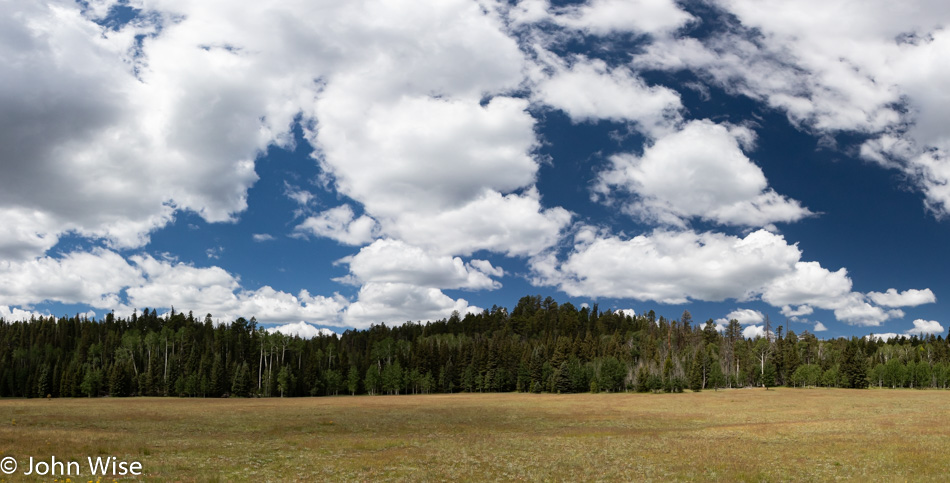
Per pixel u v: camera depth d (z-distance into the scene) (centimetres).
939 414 5959
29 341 17875
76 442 3388
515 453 3450
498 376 15625
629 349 18575
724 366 15888
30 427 4472
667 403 9175
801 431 4538
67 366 14238
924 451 3228
